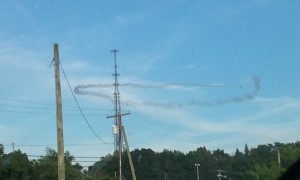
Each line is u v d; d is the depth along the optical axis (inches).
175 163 3339.1
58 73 937.5
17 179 2263.8
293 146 2839.6
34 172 2356.1
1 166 2214.6
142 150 3169.3
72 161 2677.2
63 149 915.4
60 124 922.7
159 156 3270.2
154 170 3171.8
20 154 2266.2
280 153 2844.5
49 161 2401.6
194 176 3432.6
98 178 2741.1
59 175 903.1
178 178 3326.8
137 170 3043.8
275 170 2699.3
